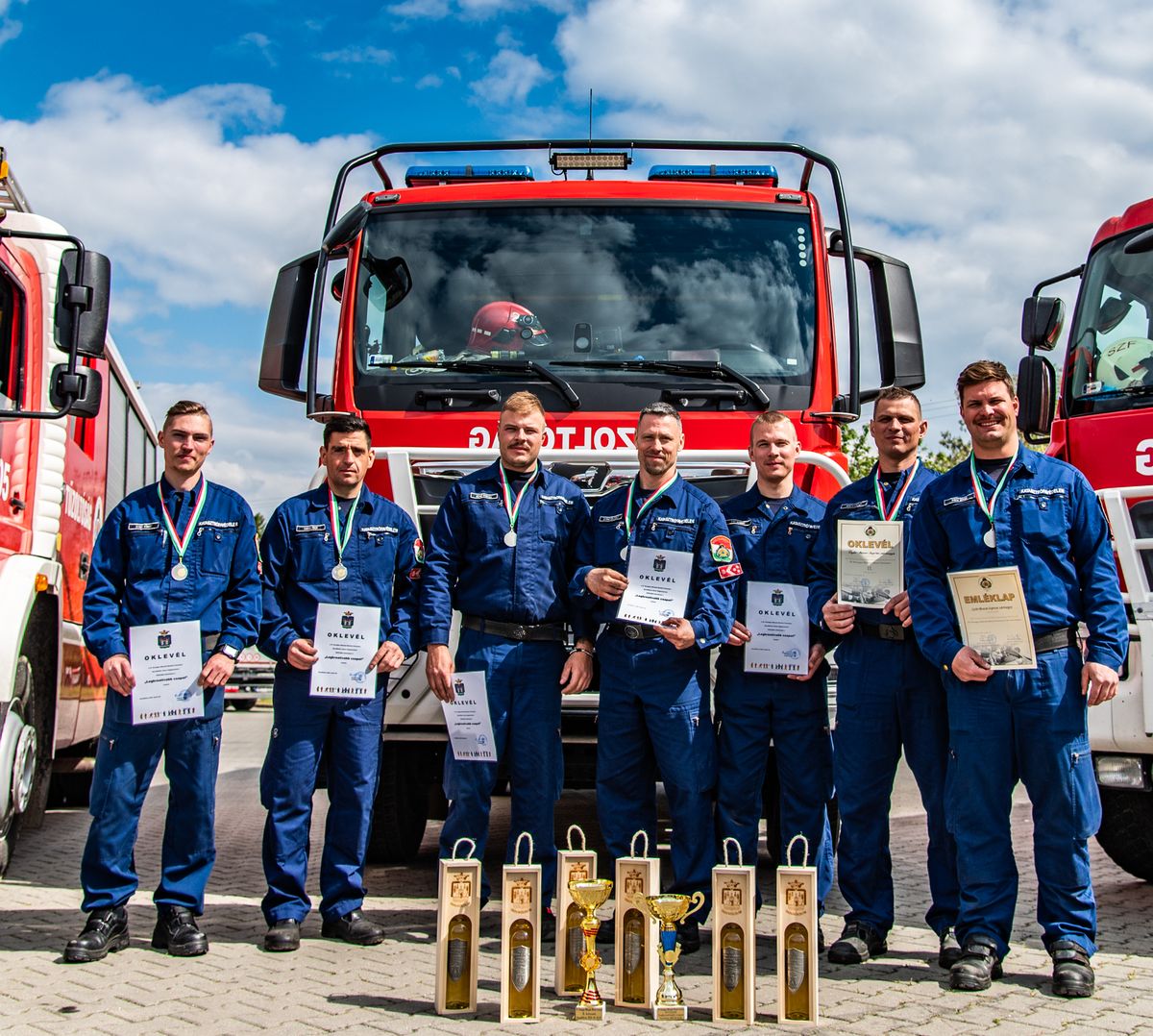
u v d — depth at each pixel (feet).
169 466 17.12
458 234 22.53
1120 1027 13.43
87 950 16.08
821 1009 14.21
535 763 17.70
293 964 16.12
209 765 16.94
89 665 28.32
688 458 20.38
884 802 16.79
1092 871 24.23
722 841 17.93
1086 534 15.51
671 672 17.08
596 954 14.24
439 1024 13.66
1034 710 15.19
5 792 20.74
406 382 21.26
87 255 18.48
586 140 24.34
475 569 17.83
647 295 22.16
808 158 23.68
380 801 21.97
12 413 18.33
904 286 22.97
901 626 16.60
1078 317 21.49
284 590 18.10
